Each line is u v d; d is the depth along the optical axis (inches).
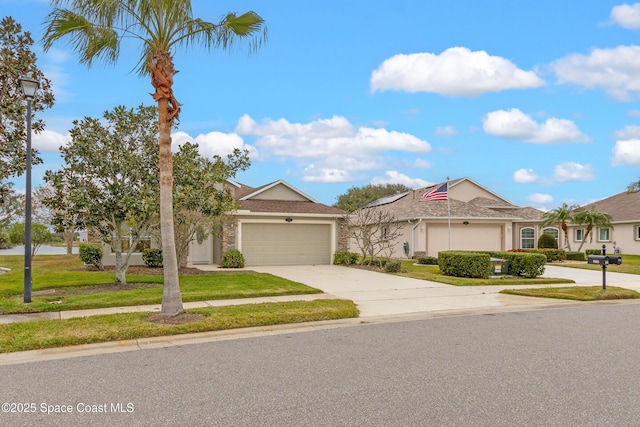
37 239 1013.2
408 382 207.9
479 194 1316.4
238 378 215.8
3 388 204.5
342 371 225.8
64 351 269.9
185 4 345.4
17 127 565.0
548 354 258.1
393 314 389.1
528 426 160.2
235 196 954.1
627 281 643.5
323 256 876.6
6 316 355.3
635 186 1510.8
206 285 522.3
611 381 209.5
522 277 654.5
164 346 283.4
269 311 363.6
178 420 167.0
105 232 531.2
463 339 297.4
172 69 348.5
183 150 558.9
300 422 163.9
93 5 336.5
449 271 673.6
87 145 478.9
